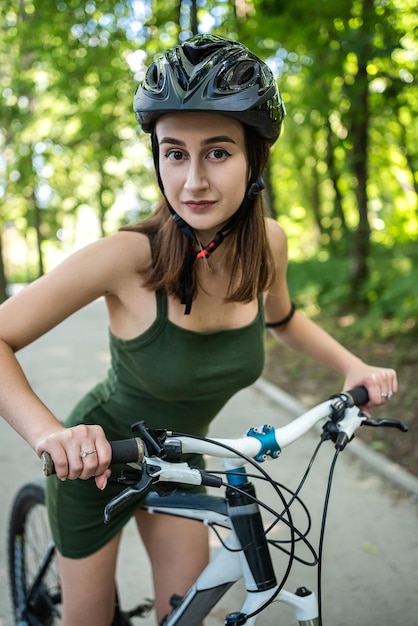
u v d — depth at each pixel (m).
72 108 11.45
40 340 10.41
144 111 1.51
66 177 22.30
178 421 1.89
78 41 8.63
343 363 2.00
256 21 6.75
